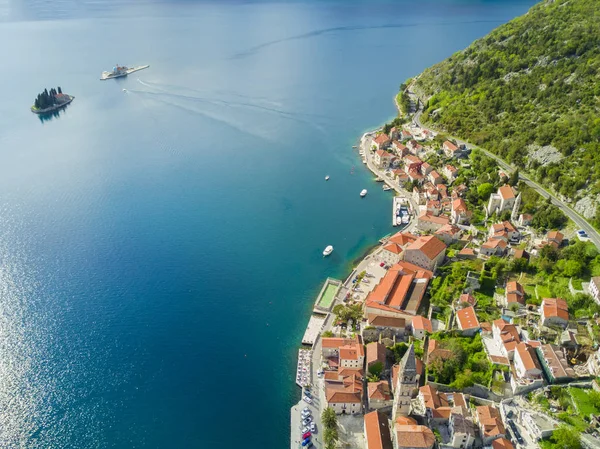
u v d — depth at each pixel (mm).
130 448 151750
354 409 155625
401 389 141375
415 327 180250
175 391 170250
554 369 152875
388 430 143000
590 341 166875
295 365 180250
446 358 163625
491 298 195000
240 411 163500
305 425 154500
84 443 153000
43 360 181250
